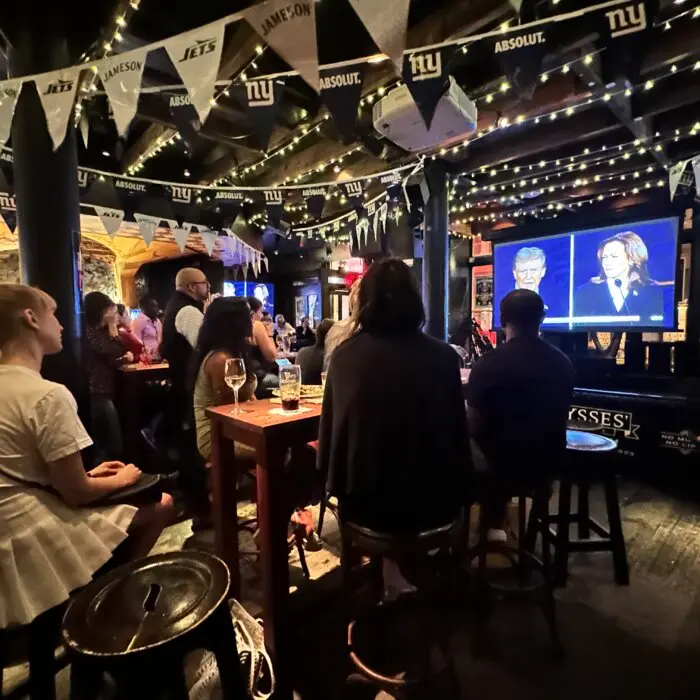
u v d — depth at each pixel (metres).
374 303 1.21
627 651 1.61
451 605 1.83
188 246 6.27
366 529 1.22
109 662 0.88
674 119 2.89
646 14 1.28
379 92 2.43
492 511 1.69
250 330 2.26
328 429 1.26
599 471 1.97
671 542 2.34
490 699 1.42
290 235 5.61
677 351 3.26
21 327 1.30
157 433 3.59
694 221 3.27
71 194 2.05
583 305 3.75
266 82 1.72
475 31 1.94
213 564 1.16
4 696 1.33
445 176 3.49
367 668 1.36
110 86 1.58
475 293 6.34
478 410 1.62
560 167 3.57
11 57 1.94
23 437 1.21
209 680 1.44
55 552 1.22
